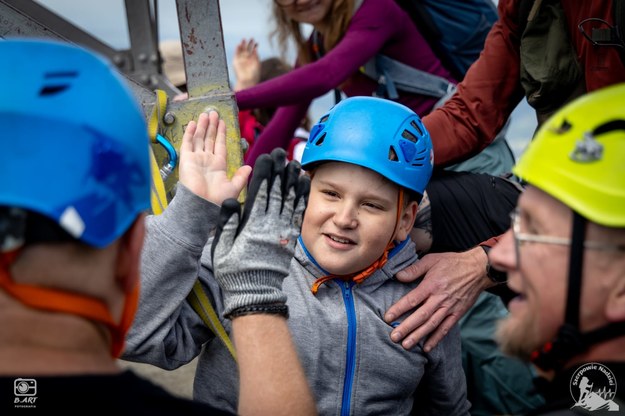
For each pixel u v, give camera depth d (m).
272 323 1.24
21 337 0.78
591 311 1.01
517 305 1.13
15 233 0.75
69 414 0.77
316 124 1.71
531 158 1.08
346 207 1.63
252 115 3.70
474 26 2.65
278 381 1.20
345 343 1.69
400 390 1.74
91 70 0.85
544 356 1.06
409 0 2.66
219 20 1.76
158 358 1.54
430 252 2.05
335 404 1.68
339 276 1.72
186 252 1.48
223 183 1.53
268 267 1.25
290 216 1.29
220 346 1.67
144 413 0.83
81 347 0.81
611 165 0.99
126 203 0.83
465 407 1.91
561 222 1.03
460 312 1.80
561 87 1.87
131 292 0.91
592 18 1.75
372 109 1.68
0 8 1.73
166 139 1.74
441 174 2.13
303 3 2.65
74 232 0.77
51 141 0.77
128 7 3.39
